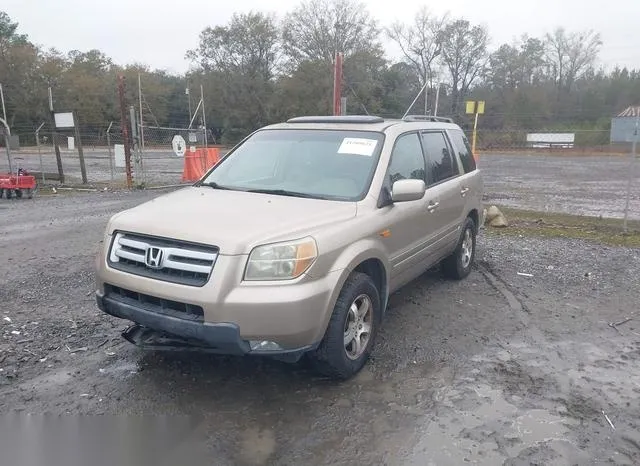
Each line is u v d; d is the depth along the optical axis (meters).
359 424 3.55
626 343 4.91
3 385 3.98
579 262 7.67
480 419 3.62
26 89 59.69
